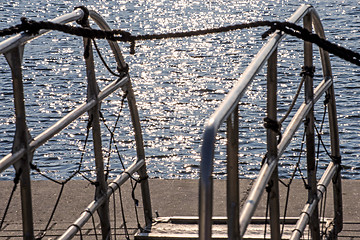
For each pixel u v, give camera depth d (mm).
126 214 17484
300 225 12273
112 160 49750
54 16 152000
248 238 14586
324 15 138500
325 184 14141
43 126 62188
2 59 89812
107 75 86375
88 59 12586
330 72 14867
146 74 87500
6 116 63219
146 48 107188
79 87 77812
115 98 70250
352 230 16219
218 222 16500
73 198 18516
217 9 160250
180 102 71500
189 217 16953
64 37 113375
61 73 85312
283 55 92188
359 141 53250
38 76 83375
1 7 162500
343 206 17641
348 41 108250
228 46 107500
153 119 63656
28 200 10367
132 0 179750
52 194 18797
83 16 12414
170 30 131625
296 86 73875
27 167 10258
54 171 47312
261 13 151375
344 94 69625
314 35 10953
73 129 57125
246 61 95688
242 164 48562
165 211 17750
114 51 14359
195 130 60156
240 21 141125
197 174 47781
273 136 10227
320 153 48875
